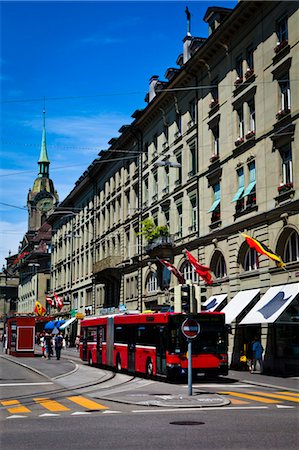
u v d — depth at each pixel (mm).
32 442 11617
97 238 69625
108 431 12969
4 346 60594
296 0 31094
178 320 25484
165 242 45781
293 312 30406
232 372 32594
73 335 77188
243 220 35219
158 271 48625
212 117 40719
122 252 59250
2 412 16719
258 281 33969
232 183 37438
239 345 35531
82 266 77375
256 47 35125
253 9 34969
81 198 79938
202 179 41750
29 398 20609
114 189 63688
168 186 48188
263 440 11562
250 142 35281
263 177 33750
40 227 125312
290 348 30641
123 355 31328
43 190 139500
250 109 36156
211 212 40125
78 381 27016
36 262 107188
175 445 11102
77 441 11695
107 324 34594
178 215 46188
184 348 25250
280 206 31422
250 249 35688
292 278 30609
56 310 88938
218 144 40125
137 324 29656
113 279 61719
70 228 85625
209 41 39375
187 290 20344
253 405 17812
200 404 17516
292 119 31094
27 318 49375
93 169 69625
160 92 47688
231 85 38125
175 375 25031
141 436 12219
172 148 47656
